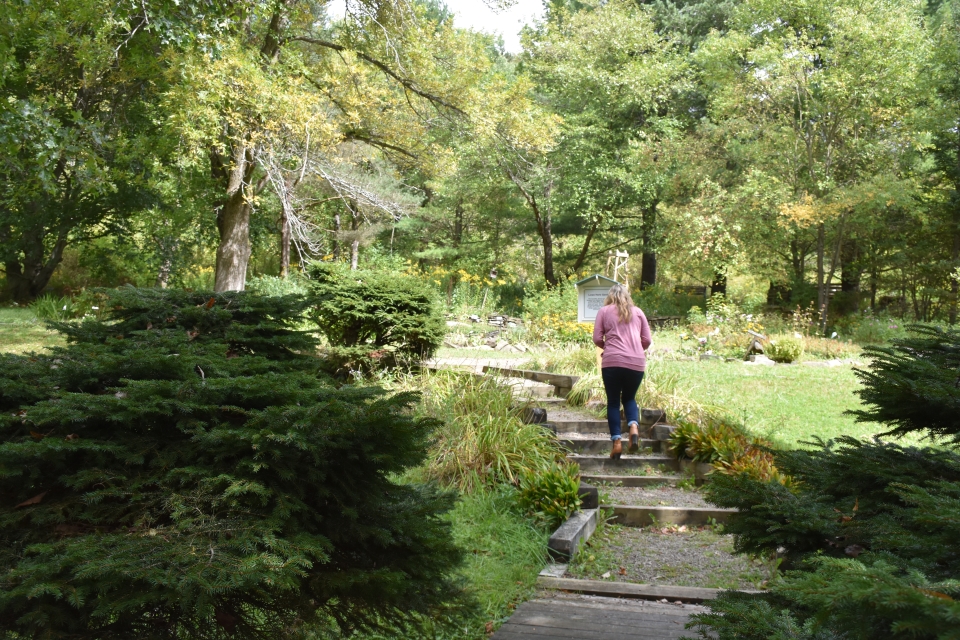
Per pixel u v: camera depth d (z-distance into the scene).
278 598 2.60
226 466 2.62
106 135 13.37
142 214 23.88
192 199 16.14
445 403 8.09
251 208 15.80
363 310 10.24
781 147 24.70
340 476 2.75
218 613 2.52
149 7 11.75
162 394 2.73
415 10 15.93
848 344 18.70
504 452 7.21
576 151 26.27
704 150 26.20
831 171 24.19
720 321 19.05
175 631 2.41
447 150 17.16
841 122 24.05
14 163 10.09
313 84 15.77
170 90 12.23
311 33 16.69
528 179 26.06
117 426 2.69
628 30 25.67
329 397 2.97
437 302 11.04
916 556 2.19
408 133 16.67
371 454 2.67
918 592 1.49
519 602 4.86
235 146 14.05
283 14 14.98
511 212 30.75
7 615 2.28
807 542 2.93
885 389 3.07
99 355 2.92
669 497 7.39
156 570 2.15
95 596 2.23
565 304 19.08
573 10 30.05
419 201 24.77
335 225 25.66
